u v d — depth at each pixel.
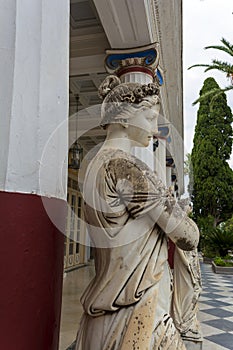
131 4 3.74
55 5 1.18
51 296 1.00
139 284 1.33
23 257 0.92
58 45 1.18
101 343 1.32
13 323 0.88
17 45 1.03
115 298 1.32
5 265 0.89
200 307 6.38
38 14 1.10
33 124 1.04
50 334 0.99
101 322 1.35
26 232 0.94
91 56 5.37
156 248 1.42
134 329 1.30
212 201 23.44
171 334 1.41
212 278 11.41
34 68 1.06
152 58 4.26
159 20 4.66
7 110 0.99
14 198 0.95
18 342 0.89
